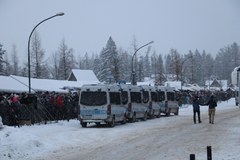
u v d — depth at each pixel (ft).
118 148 60.49
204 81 490.08
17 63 334.03
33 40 239.50
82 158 51.85
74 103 108.58
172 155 53.16
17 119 87.45
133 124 104.22
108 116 93.35
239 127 89.56
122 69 313.94
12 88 120.37
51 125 92.99
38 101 94.73
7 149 54.80
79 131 83.51
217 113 142.61
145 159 50.52
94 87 94.63
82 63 472.44
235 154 51.88
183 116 134.51
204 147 59.67
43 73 260.21
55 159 51.34
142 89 119.34
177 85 262.67
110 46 288.71
